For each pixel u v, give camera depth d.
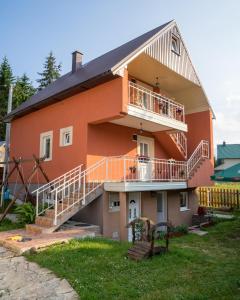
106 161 11.34
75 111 12.16
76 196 10.12
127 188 9.84
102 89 10.97
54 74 43.19
